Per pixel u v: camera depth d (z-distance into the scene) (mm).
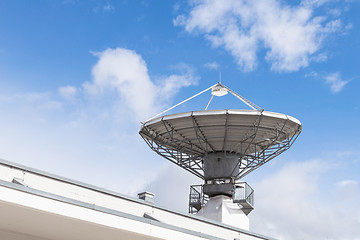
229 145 35906
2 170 17172
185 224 22688
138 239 17500
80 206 14602
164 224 16906
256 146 36625
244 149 36281
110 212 15305
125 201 20641
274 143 35500
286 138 35812
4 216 14961
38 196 13703
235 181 37750
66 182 18891
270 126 33594
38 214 14406
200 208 38969
